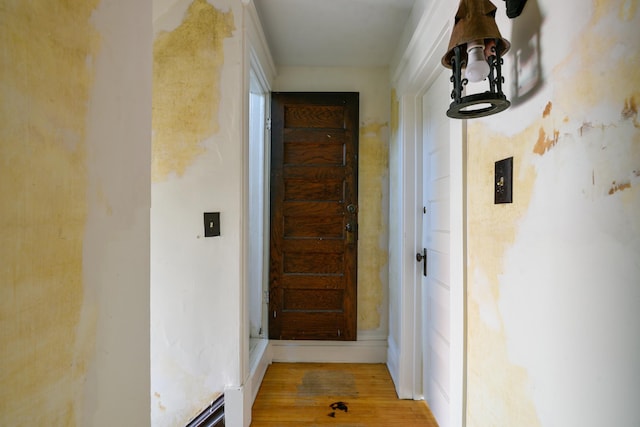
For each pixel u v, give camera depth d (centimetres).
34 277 46
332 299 234
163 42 161
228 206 161
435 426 167
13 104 43
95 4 59
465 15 75
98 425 60
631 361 49
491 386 89
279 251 234
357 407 184
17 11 43
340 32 201
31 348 46
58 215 50
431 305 182
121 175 67
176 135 161
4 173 41
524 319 75
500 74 73
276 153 233
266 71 214
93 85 59
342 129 235
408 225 198
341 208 234
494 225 88
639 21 48
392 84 233
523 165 76
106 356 62
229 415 159
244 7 161
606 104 54
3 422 41
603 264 54
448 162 156
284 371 225
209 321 161
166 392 162
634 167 49
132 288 71
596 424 55
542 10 70
